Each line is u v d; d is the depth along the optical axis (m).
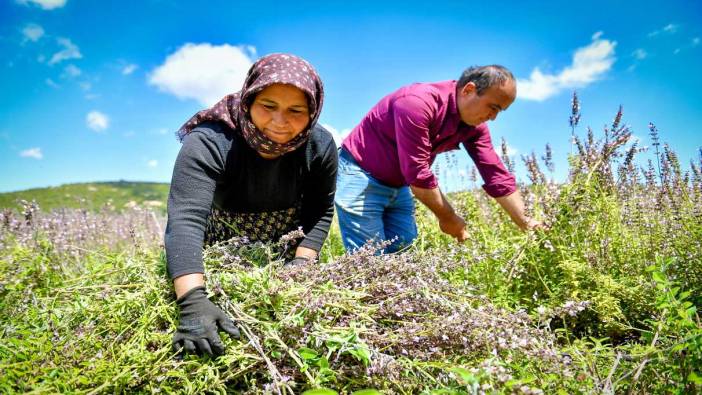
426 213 3.91
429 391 1.40
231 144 2.12
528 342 1.54
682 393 1.38
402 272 1.98
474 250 2.59
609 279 2.42
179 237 1.84
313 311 1.67
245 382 1.64
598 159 2.98
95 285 2.08
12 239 3.78
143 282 2.04
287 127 2.00
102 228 4.98
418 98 3.00
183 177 1.98
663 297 1.66
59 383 1.39
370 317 1.80
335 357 1.66
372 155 3.30
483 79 3.00
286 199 2.45
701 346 1.36
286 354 1.64
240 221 2.48
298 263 2.25
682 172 3.19
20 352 1.51
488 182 3.43
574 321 2.40
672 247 2.70
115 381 1.44
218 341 1.59
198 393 1.52
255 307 1.79
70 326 1.83
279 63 1.97
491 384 1.26
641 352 1.67
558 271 2.74
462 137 3.34
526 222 3.13
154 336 1.67
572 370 1.55
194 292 1.70
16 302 2.19
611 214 2.88
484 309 1.84
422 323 1.71
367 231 3.34
